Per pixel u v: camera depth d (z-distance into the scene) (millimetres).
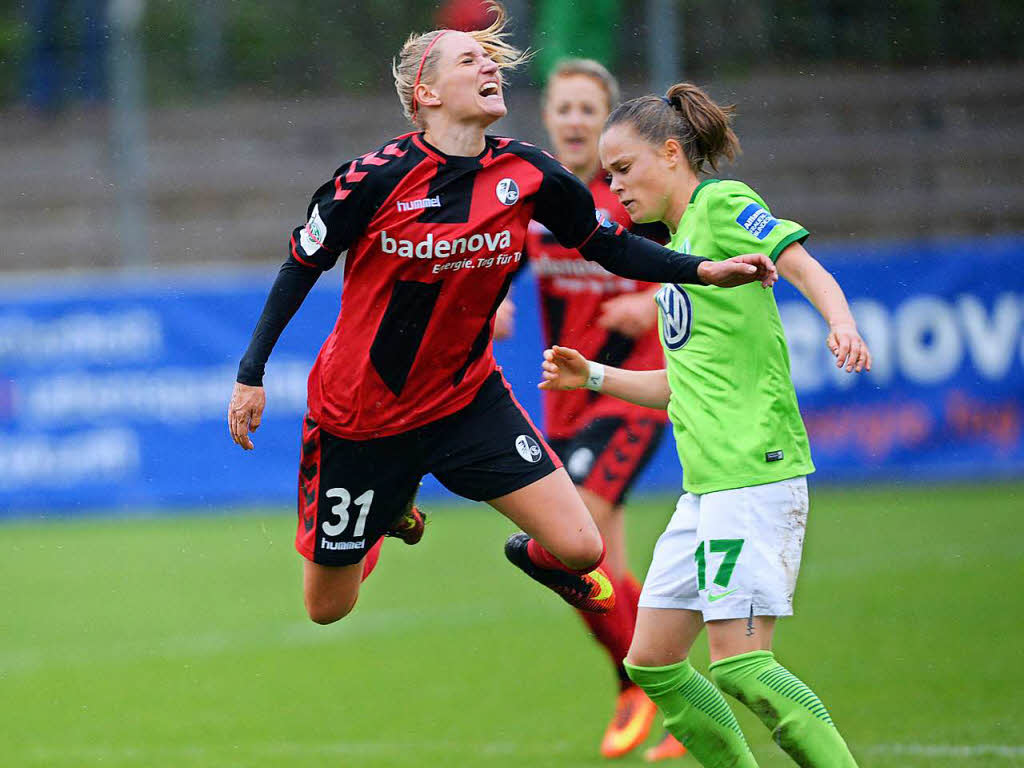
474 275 13914
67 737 18531
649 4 59625
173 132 65375
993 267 43438
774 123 61750
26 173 65000
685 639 13625
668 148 14000
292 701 20547
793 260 13125
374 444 14719
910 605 26438
